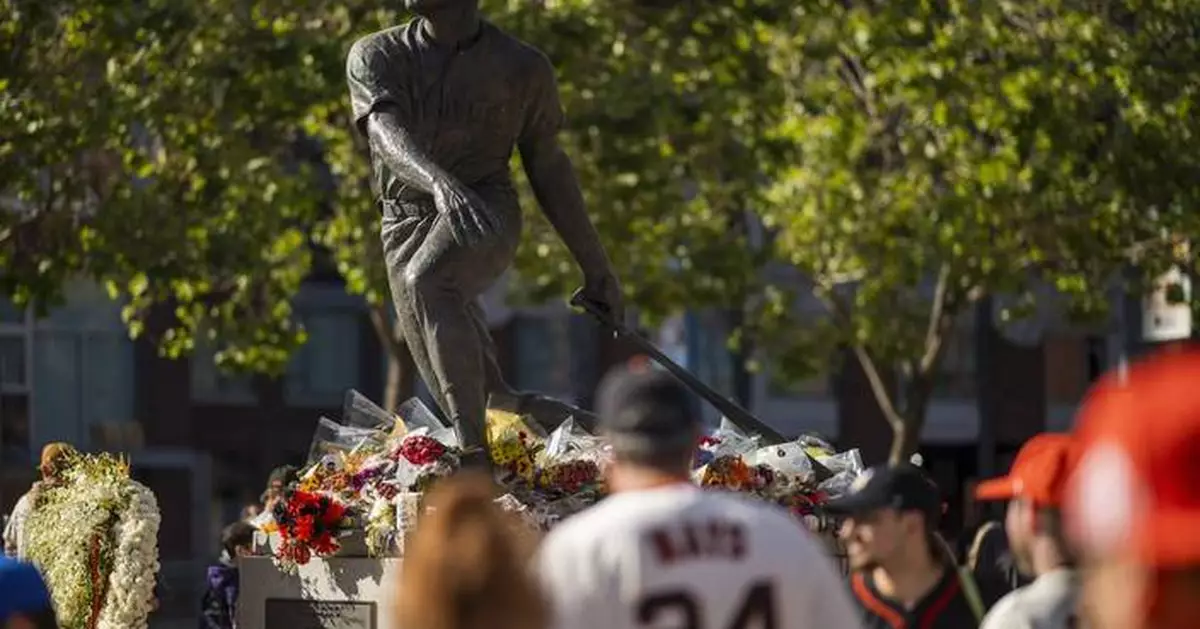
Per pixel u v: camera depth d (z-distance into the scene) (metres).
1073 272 35.72
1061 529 7.89
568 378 58.28
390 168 13.48
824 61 34.78
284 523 13.09
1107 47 32.75
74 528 15.38
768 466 13.75
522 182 33.12
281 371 34.22
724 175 36.91
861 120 35.19
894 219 34.94
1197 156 33.25
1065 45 32.78
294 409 58.06
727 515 6.44
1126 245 34.66
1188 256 34.91
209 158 31.39
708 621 6.33
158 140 31.89
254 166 31.88
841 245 35.31
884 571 9.12
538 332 58.19
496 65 13.84
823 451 14.78
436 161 13.77
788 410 57.62
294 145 37.97
